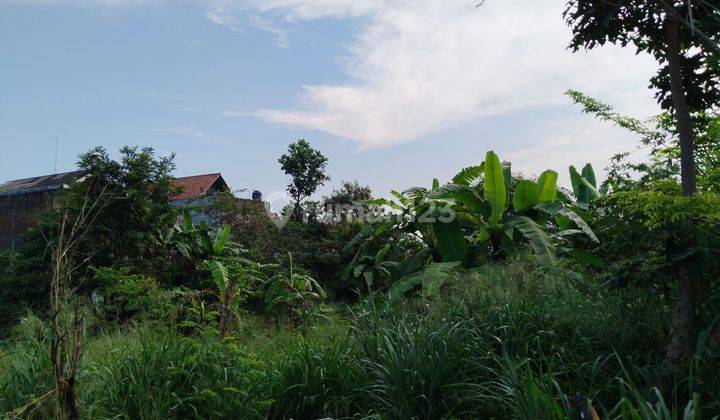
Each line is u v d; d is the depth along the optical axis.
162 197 14.15
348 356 5.39
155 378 4.81
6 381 4.71
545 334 5.09
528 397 3.77
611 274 5.38
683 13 5.03
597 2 5.18
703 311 4.74
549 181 11.02
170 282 13.45
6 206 18.44
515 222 10.17
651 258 4.78
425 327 5.39
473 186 12.73
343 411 4.84
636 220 4.68
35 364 4.80
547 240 9.18
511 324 5.22
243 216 16.84
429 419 4.44
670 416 3.31
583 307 5.37
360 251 13.52
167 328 6.69
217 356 5.14
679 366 4.31
